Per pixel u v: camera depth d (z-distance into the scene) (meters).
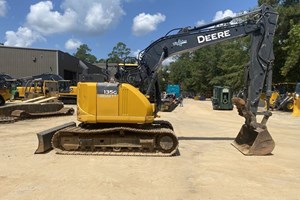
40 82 39.00
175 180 8.34
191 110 37.62
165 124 12.74
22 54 54.47
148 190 7.51
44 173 8.72
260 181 8.40
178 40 13.27
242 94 13.92
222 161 10.55
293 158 11.22
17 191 7.27
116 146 11.20
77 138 11.21
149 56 13.16
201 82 101.19
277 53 42.09
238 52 63.88
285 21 40.88
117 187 7.67
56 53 55.31
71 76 65.06
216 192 7.47
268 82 12.48
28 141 13.56
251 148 11.55
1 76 29.67
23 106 23.33
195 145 13.50
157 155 10.99
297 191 7.66
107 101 11.46
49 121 21.69
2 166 9.41
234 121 24.58
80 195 7.08
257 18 13.08
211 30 13.27
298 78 41.78
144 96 11.61
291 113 32.91
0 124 19.56
